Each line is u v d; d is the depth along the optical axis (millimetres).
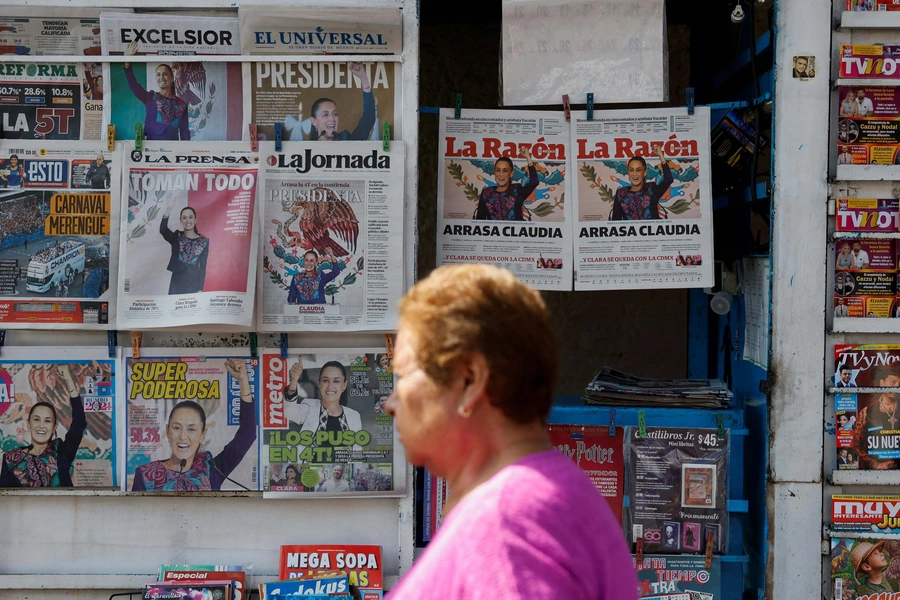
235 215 2738
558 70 2914
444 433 1163
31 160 2748
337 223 2771
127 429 2793
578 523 1054
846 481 2844
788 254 2836
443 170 2957
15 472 2791
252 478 2809
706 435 2854
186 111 2768
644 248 2941
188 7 2754
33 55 2748
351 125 2785
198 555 2842
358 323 2770
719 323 3635
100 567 2838
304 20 2738
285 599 2725
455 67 4121
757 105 2941
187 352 2783
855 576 2844
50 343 2801
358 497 2822
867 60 2805
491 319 1118
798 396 2844
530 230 2959
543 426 1200
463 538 1030
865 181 2826
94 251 2754
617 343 4195
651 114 2932
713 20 3740
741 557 2869
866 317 2836
